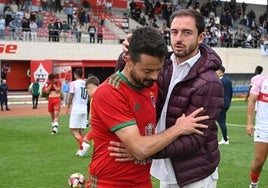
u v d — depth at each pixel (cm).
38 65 3011
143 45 274
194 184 365
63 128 1608
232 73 3881
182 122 308
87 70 3288
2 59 3005
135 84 297
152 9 4103
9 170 868
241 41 3994
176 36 355
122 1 4069
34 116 2088
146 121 307
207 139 358
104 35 3553
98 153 306
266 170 863
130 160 297
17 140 1284
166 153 317
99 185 307
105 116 293
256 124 656
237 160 970
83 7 3856
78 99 1055
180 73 365
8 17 3203
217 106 346
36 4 3575
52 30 3216
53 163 935
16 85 3189
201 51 367
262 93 650
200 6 4584
